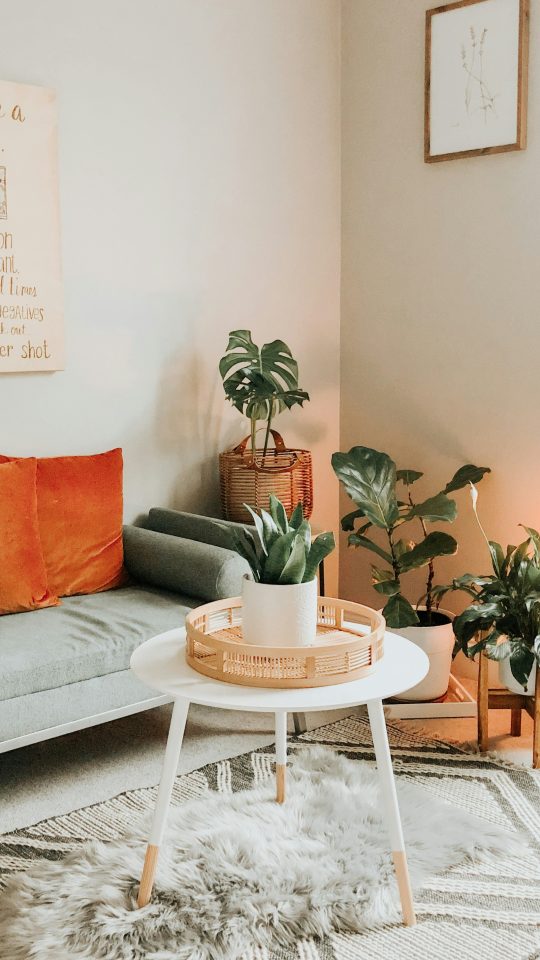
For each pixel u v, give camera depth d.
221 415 3.41
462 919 1.85
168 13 3.10
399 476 3.18
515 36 2.99
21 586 2.60
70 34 2.87
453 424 3.33
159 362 3.22
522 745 2.67
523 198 3.04
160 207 3.15
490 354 3.19
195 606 2.72
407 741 2.67
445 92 3.21
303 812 2.19
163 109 3.12
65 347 2.97
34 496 2.69
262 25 3.35
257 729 2.77
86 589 2.83
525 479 3.12
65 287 2.96
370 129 3.52
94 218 3.00
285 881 1.92
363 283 3.61
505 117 3.04
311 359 3.64
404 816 2.19
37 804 2.30
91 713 2.36
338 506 3.81
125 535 2.99
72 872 1.96
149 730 2.76
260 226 3.44
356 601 3.75
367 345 3.62
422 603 3.46
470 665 3.32
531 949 1.75
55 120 2.84
